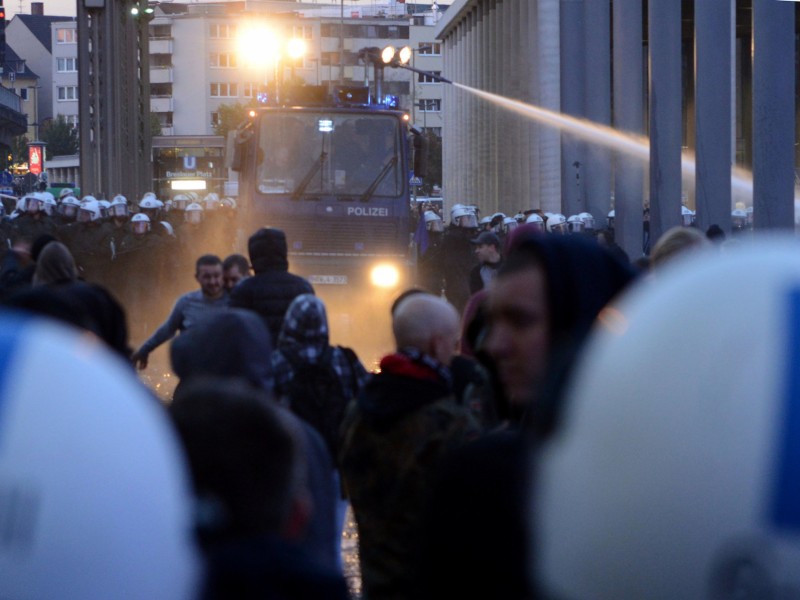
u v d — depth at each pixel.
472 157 176.00
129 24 110.50
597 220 93.69
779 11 57.38
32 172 168.38
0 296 23.14
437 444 10.67
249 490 5.23
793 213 57.88
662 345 3.45
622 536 3.43
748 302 3.41
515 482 6.17
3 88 179.12
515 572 6.11
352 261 51.19
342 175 51.22
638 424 3.43
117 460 3.53
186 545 3.80
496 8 152.50
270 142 51.12
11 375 3.53
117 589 3.50
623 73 86.81
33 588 3.41
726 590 3.32
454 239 50.72
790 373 3.32
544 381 4.86
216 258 23.61
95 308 11.59
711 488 3.33
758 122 57.84
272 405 5.51
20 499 3.43
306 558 5.38
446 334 11.61
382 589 10.81
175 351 10.84
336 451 14.90
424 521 6.46
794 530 3.27
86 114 93.81
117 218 50.72
